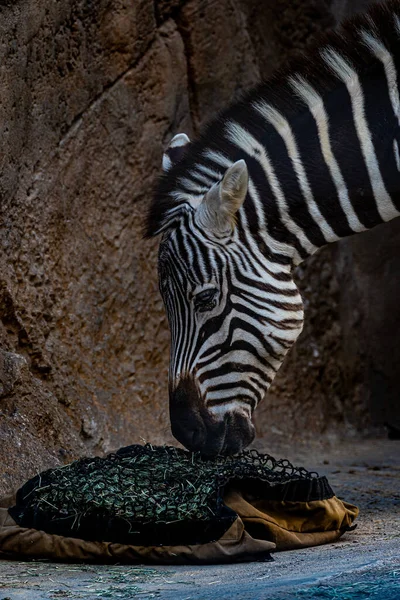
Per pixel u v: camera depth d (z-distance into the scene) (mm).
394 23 7984
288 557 6652
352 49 8070
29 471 8984
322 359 15125
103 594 5609
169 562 6570
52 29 10562
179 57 12680
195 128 13078
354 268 16234
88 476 6922
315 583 5359
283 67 8273
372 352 16219
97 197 11547
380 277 16312
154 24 12195
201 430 7508
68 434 10180
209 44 13016
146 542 6609
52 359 10633
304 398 14633
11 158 10016
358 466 12391
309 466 12328
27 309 10352
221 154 8016
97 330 11430
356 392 15797
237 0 13555
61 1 10633
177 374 7602
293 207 7953
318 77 8117
